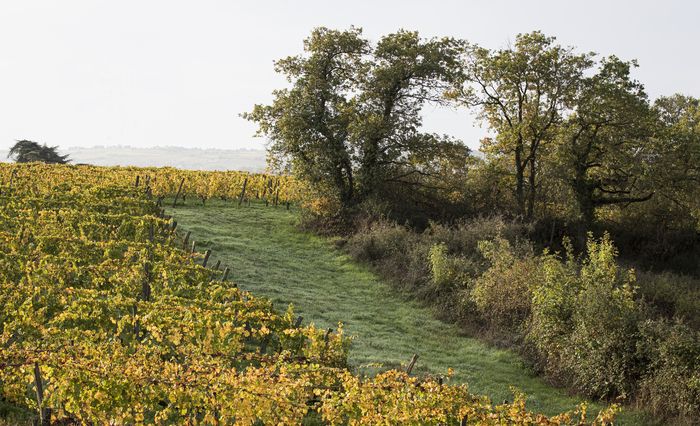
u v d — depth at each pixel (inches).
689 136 1727.4
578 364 759.1
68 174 1561.3
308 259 1300.4
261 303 675.4
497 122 1856.5
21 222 888.9
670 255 1759.4
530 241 1418.6
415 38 1657.2
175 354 559.8
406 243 1284.4
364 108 1659.7
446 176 1747.0
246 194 1740.9
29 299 565.6
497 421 447.8
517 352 856.9
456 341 912.3
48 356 446.6
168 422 471.8
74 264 720.3
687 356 684.7
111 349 514.9
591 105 1659.7
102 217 987.9
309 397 508.1
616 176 1760.6
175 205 1569.9
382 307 1047.6
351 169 1616.6
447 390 468.8
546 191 1807.3
